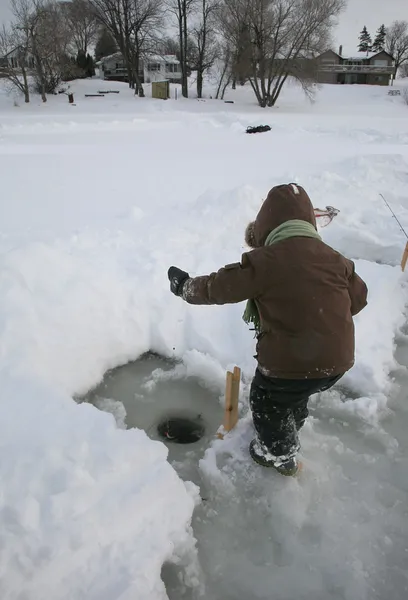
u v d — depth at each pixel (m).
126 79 60.00
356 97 47.19
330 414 3.07
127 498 2.15
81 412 2.59
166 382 3.41
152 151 14.55
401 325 4.05
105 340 3.53
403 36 75.06
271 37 37.75
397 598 2.07
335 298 2.17
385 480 2.62
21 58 40.97
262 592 2.08
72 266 3.79
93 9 50.00
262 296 2.18
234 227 5.50
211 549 2.25
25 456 2.24
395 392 3.27
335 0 37.19
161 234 5.17
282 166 10.85
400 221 6.18
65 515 2.01
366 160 9.66
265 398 2.40
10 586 1.81
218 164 11.48
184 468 2.69
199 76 46.84
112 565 1.97
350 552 2.25
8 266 3.46
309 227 2.24
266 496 2.50
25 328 3.21
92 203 7.49
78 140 18.22
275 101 42.47
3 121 25.36
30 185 8.92
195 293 2.27
